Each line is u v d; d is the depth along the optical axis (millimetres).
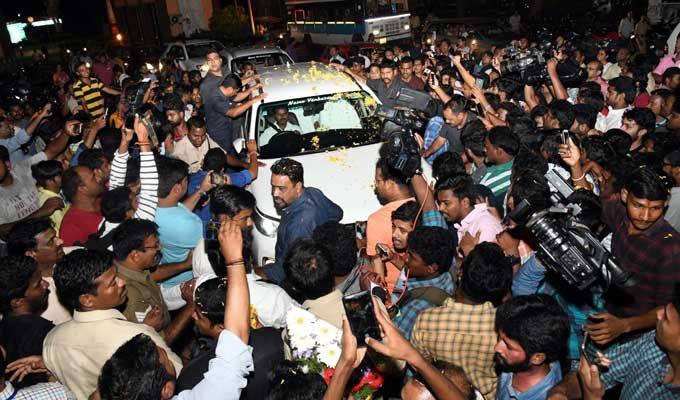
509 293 3354
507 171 4730
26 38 48406
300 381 2287
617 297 3457
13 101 9672
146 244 3609
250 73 8188
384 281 3812
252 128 6766
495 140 4727
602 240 3719
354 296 2412
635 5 22516
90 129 6359
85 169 4539
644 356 2611
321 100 7117
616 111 6961
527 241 3752
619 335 3023
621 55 10469
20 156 6773
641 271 3369
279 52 14602
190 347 4578
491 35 24875
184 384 2729
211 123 7625
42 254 3699
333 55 14766
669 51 9891
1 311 3293
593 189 4141
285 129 6953
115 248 3576
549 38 15586
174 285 4426
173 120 6793
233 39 23500
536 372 2547
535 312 2436
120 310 3551
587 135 5586
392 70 8836
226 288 2904
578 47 11422
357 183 5875
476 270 2822
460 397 2412
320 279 2945
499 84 7723
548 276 3555
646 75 8414
